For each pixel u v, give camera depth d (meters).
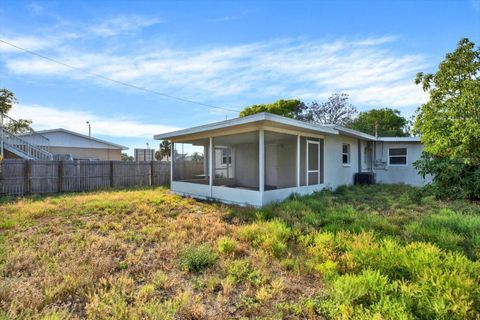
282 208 6.42
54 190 10.92
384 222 4.89
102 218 5.98
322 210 6.21
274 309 2.47
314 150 9.96
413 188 9.80
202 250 3.60
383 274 2.83
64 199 8.43
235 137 9.50
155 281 2.93
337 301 2.46
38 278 2.90
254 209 6.55
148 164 14.48
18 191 10.00
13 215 6.00
